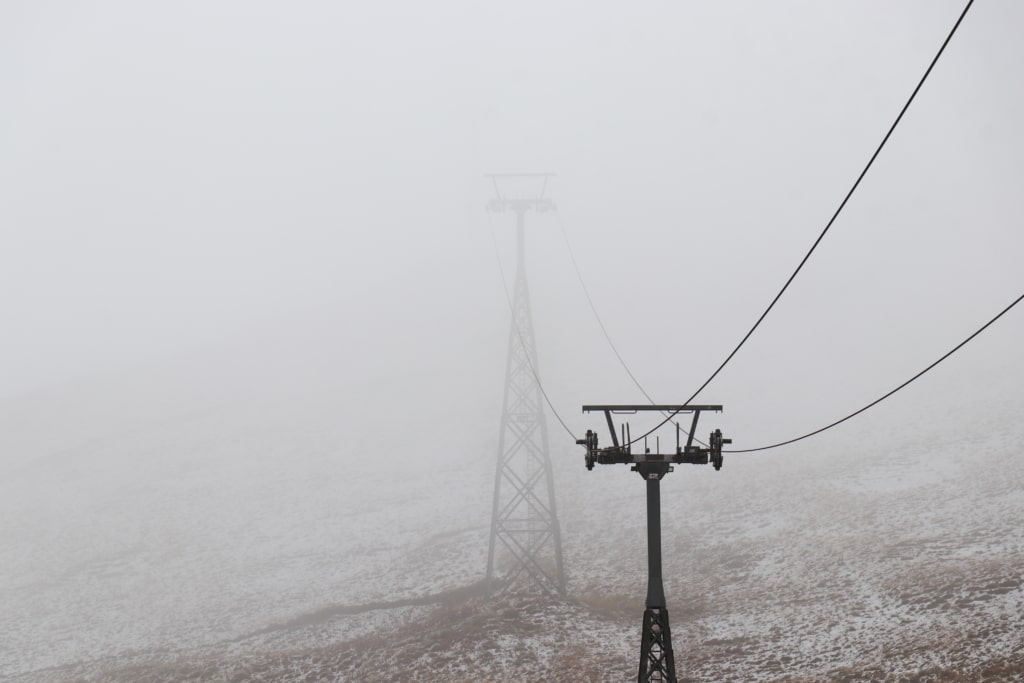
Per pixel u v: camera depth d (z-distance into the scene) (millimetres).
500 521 48219
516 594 47594
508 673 38438
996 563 41094
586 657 39156
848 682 33094
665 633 20594
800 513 57062
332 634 50125
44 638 57156
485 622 43312
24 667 52781
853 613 40438
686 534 57656
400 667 40531
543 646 40750
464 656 40500
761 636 40406
